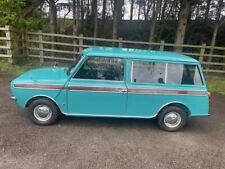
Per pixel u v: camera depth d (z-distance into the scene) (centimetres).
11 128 506
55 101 513
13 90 509
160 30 2058
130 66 513
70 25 2428
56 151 435
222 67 1365
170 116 543
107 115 527
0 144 445
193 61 525
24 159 407
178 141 510
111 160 421
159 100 524
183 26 1279
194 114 537
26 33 1210
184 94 525
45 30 1669
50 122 527
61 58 1220
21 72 965
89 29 2283
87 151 442
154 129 555
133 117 532
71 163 404
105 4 2306
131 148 465
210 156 462
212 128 591
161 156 447
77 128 528
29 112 522
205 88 530
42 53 1212
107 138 496
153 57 518
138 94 516
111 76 513
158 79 521
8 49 1063
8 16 1133
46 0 1567
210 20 1989
